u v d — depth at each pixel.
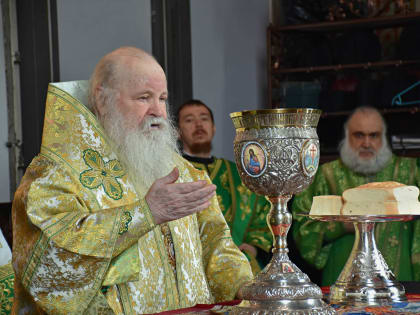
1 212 3.96
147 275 2.38
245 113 1.90
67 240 2.12
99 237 2.12
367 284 2.20
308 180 1.92
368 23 7.77
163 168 2.60
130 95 2.54
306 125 1.93
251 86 7.83
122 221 2.12
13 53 4.59
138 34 5.82
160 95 2.60
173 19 6.32
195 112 5.25
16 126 4.58
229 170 5.16
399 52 7.60
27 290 2.18
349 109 7.71
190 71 6.46
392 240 4.45
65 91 2.45
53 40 4.77
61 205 2.21
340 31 8.11
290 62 7.98
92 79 2.62
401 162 4.71
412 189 2.31
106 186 2.38
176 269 2.49
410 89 7.46
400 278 4.39
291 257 4.77
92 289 2.15
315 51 7.87
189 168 2.79
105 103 2.55
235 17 7.50
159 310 2.41
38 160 2.34
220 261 2.65
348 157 4.73
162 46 6.19
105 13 5.35
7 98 4.54
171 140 2.74
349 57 7.71
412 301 2.20
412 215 2.20
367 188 2.29
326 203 2.36
